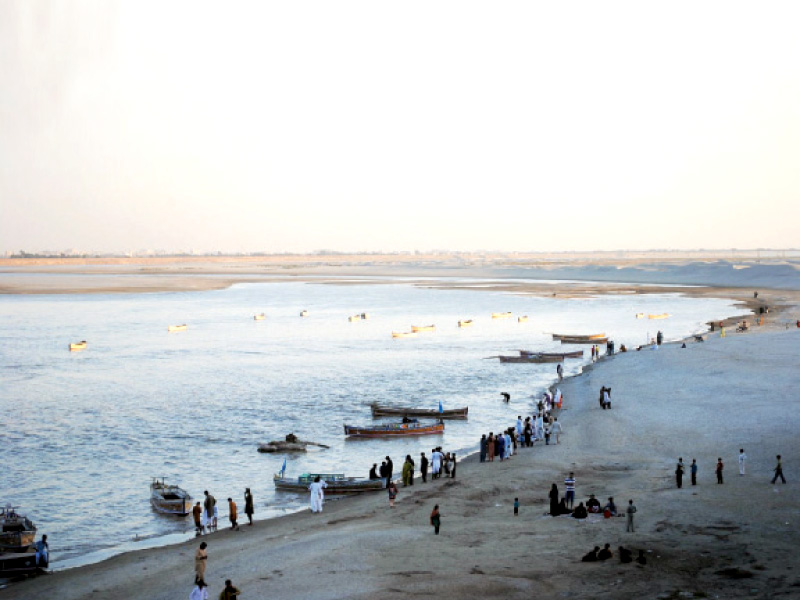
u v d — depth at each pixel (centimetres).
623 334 12612
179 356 10781
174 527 4172
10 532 3853
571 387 7556
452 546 3216
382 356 10625
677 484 3988
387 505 4078
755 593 2542
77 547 3881
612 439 5259
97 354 11012
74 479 5062
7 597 3056
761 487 3872
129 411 7100
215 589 2881
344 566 3009
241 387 8281
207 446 5884
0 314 17625
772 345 8388
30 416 6906
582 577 2780
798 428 5034
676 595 2564
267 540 3575
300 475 4934
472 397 7600
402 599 2625
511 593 2652
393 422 6531
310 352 11119
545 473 4500
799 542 3025
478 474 4584
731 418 5462
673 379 7088
